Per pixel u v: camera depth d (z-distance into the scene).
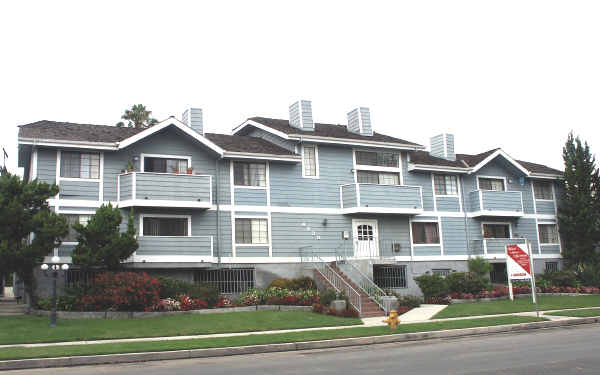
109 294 20.03
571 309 23.80
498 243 31.97
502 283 32.66
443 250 31.08
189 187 23.95
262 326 18.41
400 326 18.25
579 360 11.90
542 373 10.53
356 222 28.73
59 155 22.88
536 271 34.19
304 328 18.44
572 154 35.25
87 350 13.63
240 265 25.53
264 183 26.91
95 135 23.83
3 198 18.98
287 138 27.41
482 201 32.06
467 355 13.00
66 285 22.02
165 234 24.42
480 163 32.56
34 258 19.25
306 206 27.59
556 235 35.56
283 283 25.22
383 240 29.34
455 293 27.31
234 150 26.02
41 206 20.33
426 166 30.88
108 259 20.81
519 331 18.42
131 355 13.27
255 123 30.17
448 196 31.94
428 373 10.71
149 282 20.81
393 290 27.33
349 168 29.09
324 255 27.53
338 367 11.68
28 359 12.54
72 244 22.31
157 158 24.80
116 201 23.56
